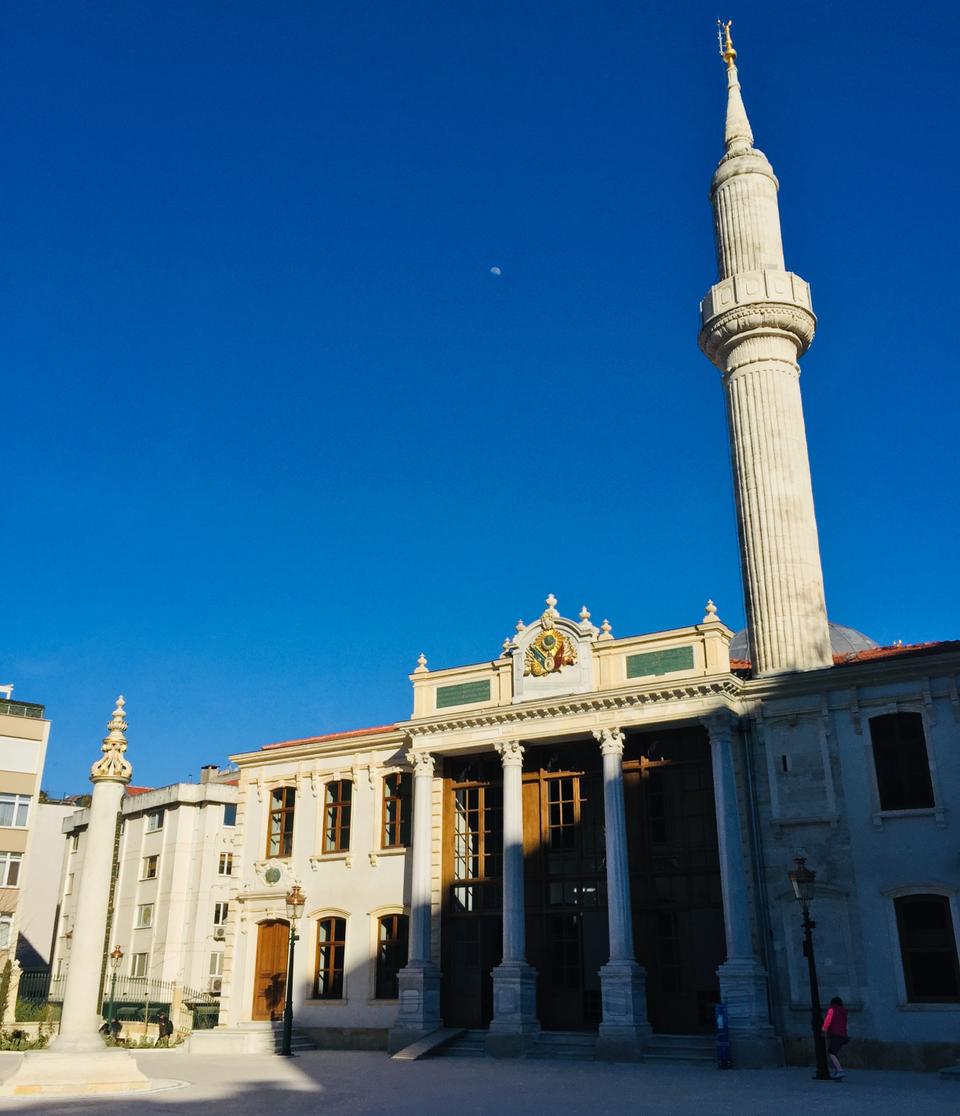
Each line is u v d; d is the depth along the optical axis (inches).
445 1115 684.1
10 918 1991.9
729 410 1386.6
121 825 2299.5
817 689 1176.2
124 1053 854.5
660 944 1217.4
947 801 1079.0
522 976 1216.8
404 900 1395.2
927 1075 967.6
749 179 1462.8
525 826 1346.0
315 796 1520.7
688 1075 970.1
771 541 1282.0
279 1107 730.2
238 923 1519.4
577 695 1262.3
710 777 1246.9
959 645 1235.9
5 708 2084.2
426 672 1428.4
